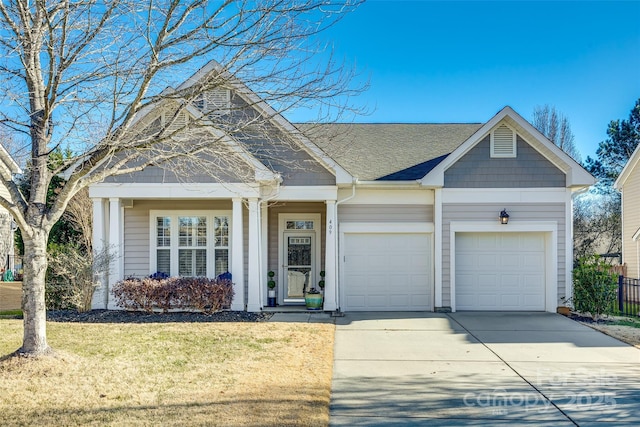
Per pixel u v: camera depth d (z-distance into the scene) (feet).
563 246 45.93
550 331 37.01
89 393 21.30
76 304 43.50
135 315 42.04
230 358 27.89
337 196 45.62
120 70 25.40
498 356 29.48
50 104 24.93
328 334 34.94
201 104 38.86
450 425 19.01
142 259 48.42
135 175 44.24
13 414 18.83
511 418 19.67
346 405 21.04
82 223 59.93
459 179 46.29
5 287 69.82
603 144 120.06
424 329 37.58
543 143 45.19
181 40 24.91
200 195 44.01
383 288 46.98
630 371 26.40
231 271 47.55
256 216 44.11
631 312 46.93
